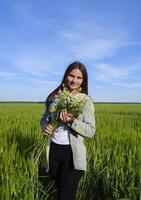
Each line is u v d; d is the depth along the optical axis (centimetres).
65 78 210
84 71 208
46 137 207
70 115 196
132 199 229
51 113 202
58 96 202
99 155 284
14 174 222
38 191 231
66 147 200
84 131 197
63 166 200
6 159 233
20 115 766
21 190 223
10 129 349
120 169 258
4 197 211
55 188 236
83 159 200
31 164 227
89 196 255
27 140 276
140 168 246
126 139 343
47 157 204
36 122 485
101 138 335
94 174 265
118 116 797
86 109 202
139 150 282
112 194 250
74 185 199
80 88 205
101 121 561
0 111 1046
